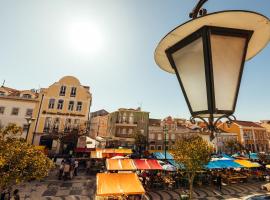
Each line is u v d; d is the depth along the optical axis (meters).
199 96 1.40
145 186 16.72
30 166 8.16
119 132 41.16
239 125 48.53
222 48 1.37
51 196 13.62
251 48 1.62
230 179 19.56
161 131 41.94
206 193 15.76
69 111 32.69
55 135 29.80
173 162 18.36
